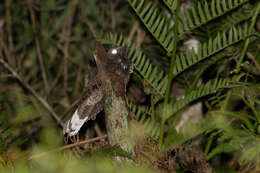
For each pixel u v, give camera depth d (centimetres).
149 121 866
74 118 845
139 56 862
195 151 850
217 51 861
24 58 1053
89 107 844
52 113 902
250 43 866
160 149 848
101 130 884
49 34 1054
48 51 1060
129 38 911
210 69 877
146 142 845
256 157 847
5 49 985
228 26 870
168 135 859
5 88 918
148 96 873
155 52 885
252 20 860
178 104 861
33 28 1009
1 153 838
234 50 865
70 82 1018
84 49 1030
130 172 818
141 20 863
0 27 1005
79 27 1067
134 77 862
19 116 854
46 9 1043
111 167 817
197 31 870
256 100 860
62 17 1009
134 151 841
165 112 859
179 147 852
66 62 1011
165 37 866
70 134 846
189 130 855
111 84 841
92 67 863
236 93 863
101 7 1055
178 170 848
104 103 842
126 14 1041
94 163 820
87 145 849
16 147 855
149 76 864
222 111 857
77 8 1073
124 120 841
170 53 866
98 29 1050
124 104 841
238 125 862
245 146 850
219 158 873
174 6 862
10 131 852
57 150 839
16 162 832
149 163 841
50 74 1033
